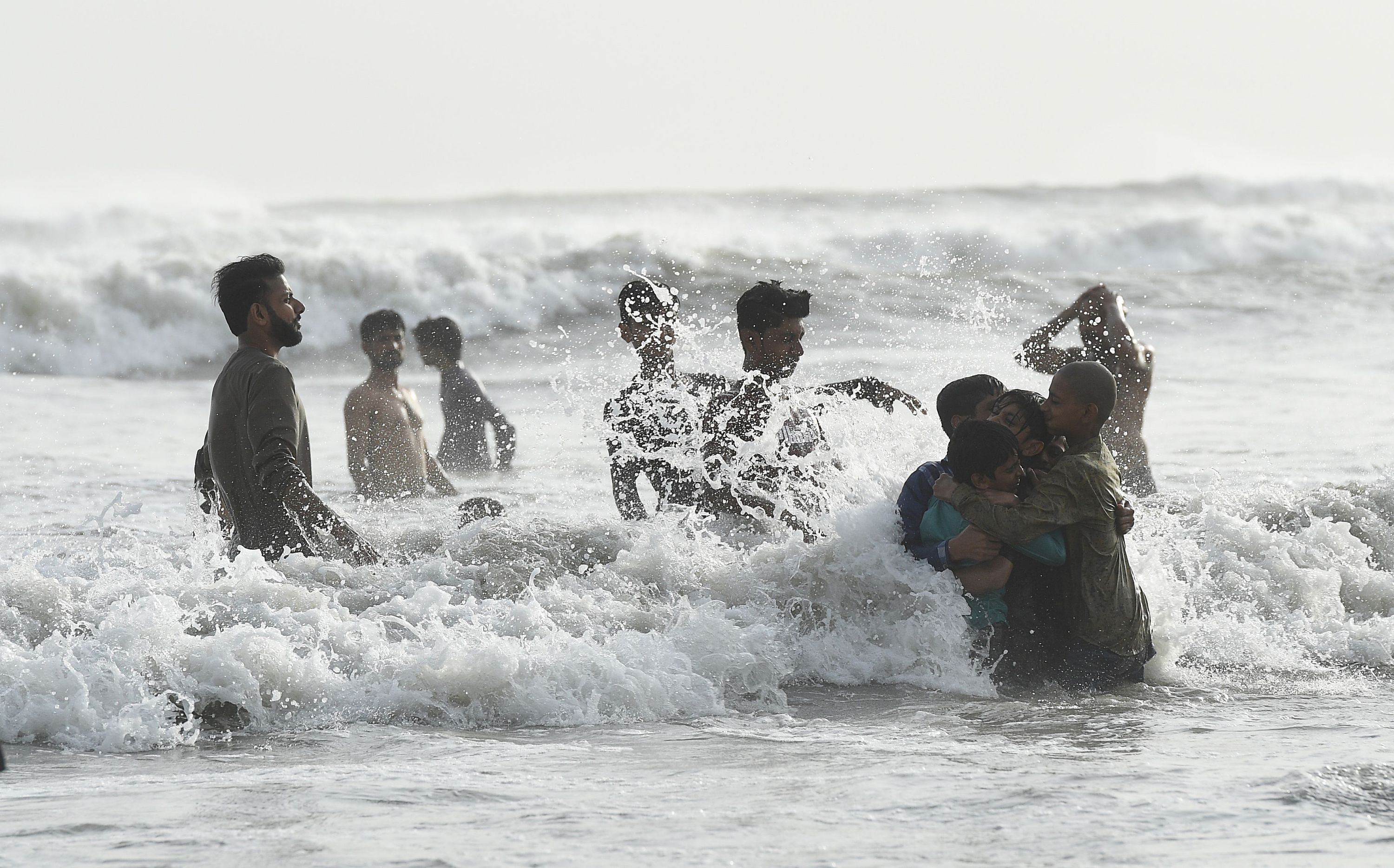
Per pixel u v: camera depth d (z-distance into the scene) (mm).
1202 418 32000
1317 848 7859
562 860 7656
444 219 108688
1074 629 13328
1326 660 14438
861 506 14992
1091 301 22891
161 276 58000
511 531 17141
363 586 14594
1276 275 68562
